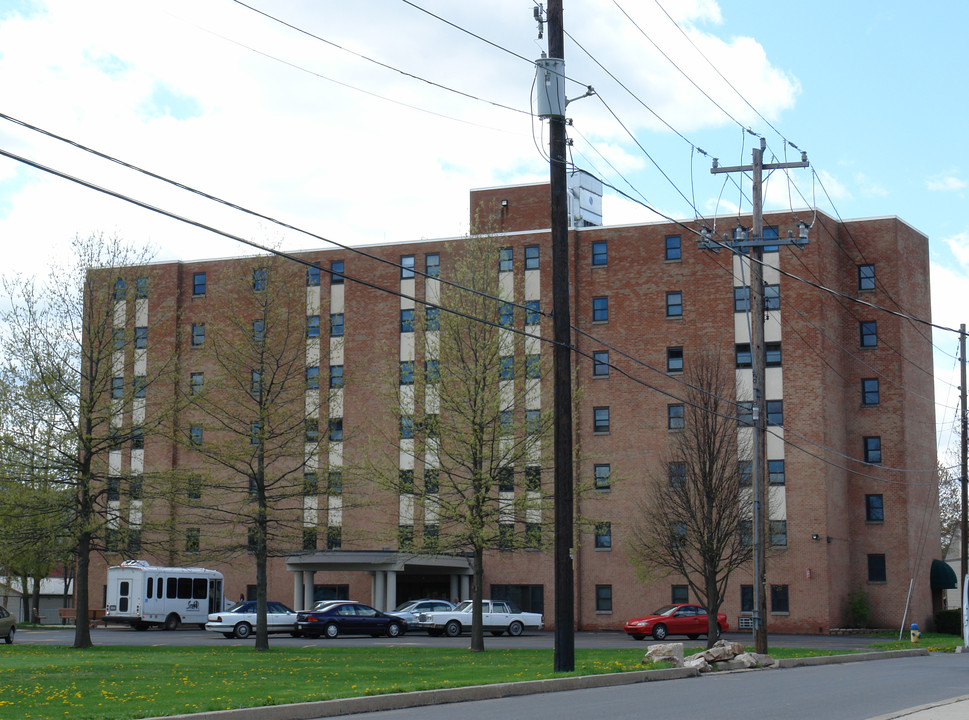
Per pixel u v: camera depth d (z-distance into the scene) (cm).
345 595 5925
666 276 5688
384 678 2283
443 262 5822
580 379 5753
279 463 5256
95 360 3584
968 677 2505
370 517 5653
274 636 4700
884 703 1850
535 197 6222
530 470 3694
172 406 3609
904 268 5772
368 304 5988
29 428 3491
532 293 5688
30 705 1709
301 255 6125
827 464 5341
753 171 3275
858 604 5394
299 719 1644
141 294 3772
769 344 5491
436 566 5656
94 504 3600
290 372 3903
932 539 5862
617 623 5503
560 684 2139
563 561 2406
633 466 5584
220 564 6131
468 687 1947
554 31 2420
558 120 2481
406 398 4116
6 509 3416
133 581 5162
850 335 5706
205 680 2223
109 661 2764
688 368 5569
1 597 7100
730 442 3894
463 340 3612
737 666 2783
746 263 5538
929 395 5997
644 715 1631
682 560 3812
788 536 5297
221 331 3912
